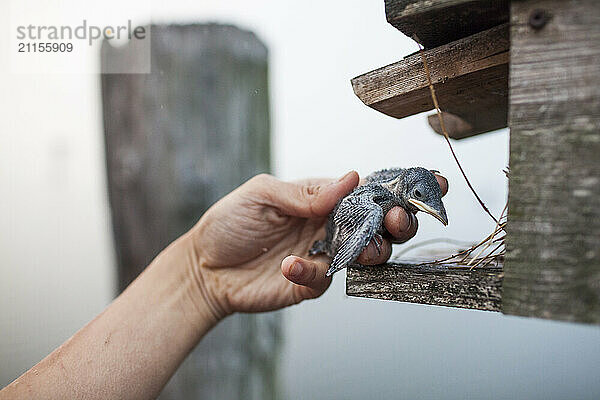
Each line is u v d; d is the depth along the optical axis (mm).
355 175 436
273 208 482
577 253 266
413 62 350
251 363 721
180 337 474
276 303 504
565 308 268
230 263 504
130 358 438
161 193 676
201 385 702
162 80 672
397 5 314
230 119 681
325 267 419
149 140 675
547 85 274
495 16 311
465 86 360
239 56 682
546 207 273
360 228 352
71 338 439
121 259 696
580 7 268
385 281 352
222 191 680
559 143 271
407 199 376
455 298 327
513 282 279
